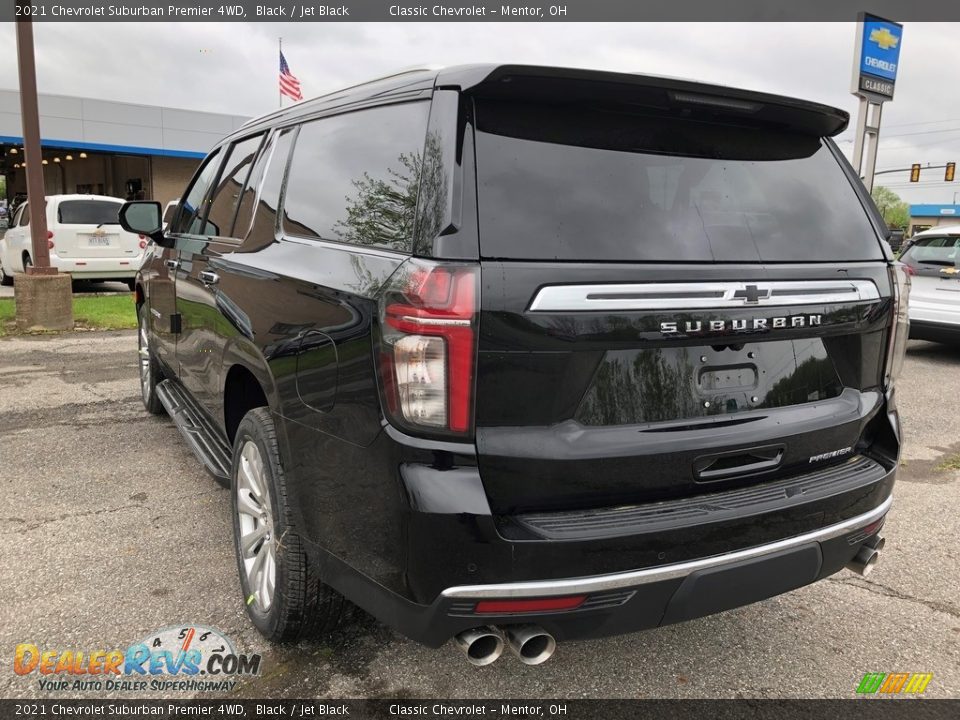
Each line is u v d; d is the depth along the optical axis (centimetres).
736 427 219
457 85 205
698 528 201
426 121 212
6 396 603
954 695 251
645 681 255
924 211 9169
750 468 222
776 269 224
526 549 186
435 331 183
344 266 222
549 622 194
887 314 250
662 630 287
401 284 191
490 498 188
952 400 669
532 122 210
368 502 200
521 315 186
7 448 471
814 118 246
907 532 379
